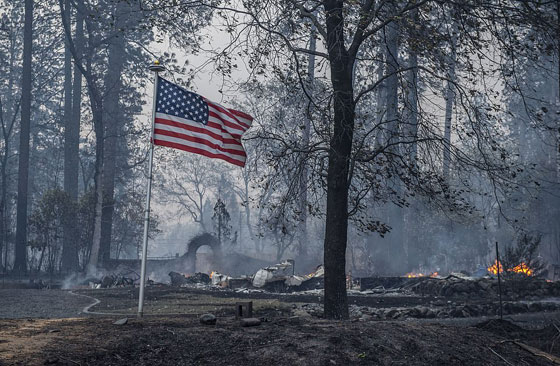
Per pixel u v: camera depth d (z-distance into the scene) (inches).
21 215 2218.3
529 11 525.7
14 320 338.0
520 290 989.2
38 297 949.8
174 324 332.8
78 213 1946.4
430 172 561.3
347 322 367.2
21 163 2258.9
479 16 530.0
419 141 551.2
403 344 316.5
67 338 283.1
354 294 1093.8
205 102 464.4
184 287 1237.7
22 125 2294.5
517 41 538.3
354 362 281.6
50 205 1911.9
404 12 550.3
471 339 352.2
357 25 532.1
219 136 466.0
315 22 562.9
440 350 315.6
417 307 708.7
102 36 2047.2
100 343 276.5
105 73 2356.1
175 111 451.8
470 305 751.1
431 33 514.9
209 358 270.5
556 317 682.8
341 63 560.7
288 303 758.5
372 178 577.0
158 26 633.6
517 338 383.6
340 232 558.3
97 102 1967.3
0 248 2218.3
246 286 1216.2
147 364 256.8
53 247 1939.0
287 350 284.0
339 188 560.1
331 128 585.0
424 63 567.5
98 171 1920.5
